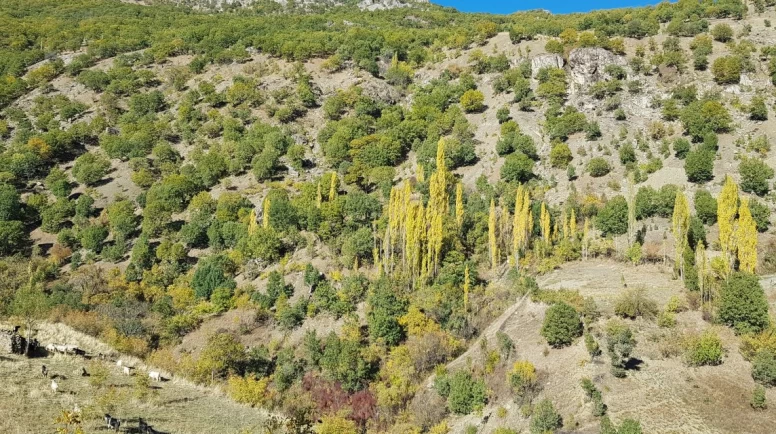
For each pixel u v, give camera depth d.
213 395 58.09
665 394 55.06
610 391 56.69
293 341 90.69
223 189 144.00
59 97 187.12
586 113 147.88
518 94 158.75
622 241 100.06
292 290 103.12
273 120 172.12
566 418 54.59
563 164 130.38
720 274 75.75
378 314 86.25
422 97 173.00
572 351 64.56
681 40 169.25
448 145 139.25
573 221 101.56
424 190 122.06
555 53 173.12
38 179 151.88
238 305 99.75
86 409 40.06
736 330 63.66
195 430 43.84
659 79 153.50
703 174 110.75
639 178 119.12
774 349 57.56
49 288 103.06
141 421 40.53
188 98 185.12
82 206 134.50
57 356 52.62
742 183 106.62
